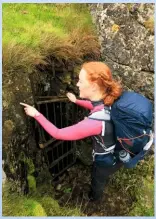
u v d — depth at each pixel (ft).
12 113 5.08
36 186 6.11
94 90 4.33
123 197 6.64
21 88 5.24
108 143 4.55
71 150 7.08
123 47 6.16
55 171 6.95
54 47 5.65
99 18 6.44
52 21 6.24
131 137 4.33
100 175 5.33
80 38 6.12
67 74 6.17
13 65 5.06
